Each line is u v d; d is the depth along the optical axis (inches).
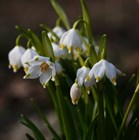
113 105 22.1
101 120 21.3
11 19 81.9
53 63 21.0
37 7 88.4
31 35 22.0
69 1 93.7
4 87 57.4
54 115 46.5
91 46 20.6
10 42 68.1
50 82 22.5
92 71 20.4
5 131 46.1
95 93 22.1
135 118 21.9
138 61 59.0
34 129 22.6
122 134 22.3
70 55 24.7
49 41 21.5
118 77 53.3
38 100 52.9
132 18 83.3
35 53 22.0
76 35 21.9
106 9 88.3
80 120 22.6
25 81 57.9
